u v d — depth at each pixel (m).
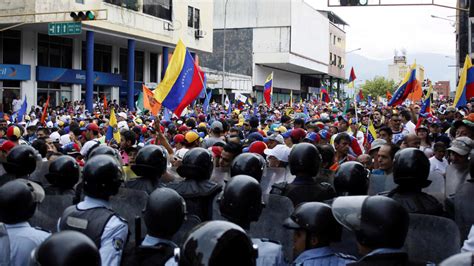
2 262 3.82
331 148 6.91
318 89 87.25
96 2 34.06
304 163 5.26
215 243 2.47
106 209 4.16
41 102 36.47
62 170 5.61
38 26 33.22
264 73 66.88
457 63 51.81
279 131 12.91
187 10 44.97
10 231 4.07
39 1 30.89
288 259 4.58
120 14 36.53
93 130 11.88
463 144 6.28
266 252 4.01
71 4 32.22
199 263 2.45
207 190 5.30
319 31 75.94
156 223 3.62
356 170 5.03
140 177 5.64
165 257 3.57
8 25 32.53
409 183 4.75
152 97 12.98
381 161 6.47
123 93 44.22
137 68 46.84
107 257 3.89
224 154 7.08
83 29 34.53
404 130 12.02
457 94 15.84
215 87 54.66
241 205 3.79
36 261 2.62
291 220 3.72
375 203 3.18
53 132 13.69
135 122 17.66
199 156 5.36
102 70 42.56
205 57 66.06
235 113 23.78
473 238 4.01
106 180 4.19
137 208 5.11
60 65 38.28
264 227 4.72
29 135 14.41
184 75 11.45
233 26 64.81
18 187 4.10
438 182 5.75
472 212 4.86
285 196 4.96
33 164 6.14
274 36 63.50
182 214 3.71
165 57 43.84
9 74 34.06
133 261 3.70
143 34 39.22
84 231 4.00
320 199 5.20
